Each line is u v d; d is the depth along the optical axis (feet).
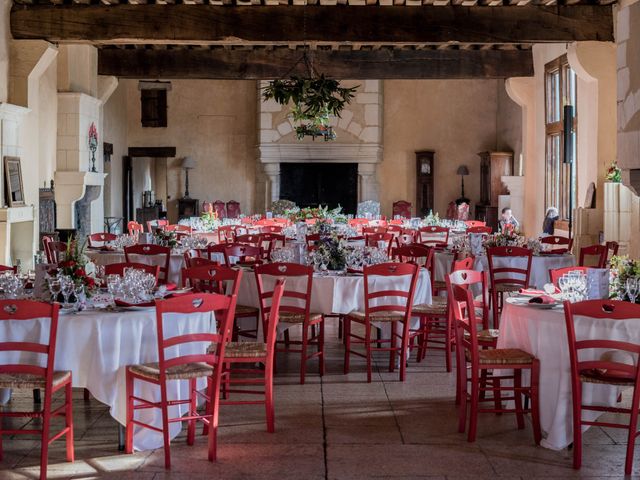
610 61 38.01
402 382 20.90
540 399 15.78
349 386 20.48
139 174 73.92
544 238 33.60
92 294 17.46
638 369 14.14
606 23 37.60
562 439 15.44
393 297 22.03
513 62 50.34
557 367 15.53
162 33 37.45
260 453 15.37
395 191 66.64
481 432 16.62
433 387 20.38
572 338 14.53
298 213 50.19
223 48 50.29
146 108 67.10
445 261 30.25
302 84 34.17
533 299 16.71
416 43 38.40
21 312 13.80
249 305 22.67
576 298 17.15
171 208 67.72
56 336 14.32
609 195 34.40
